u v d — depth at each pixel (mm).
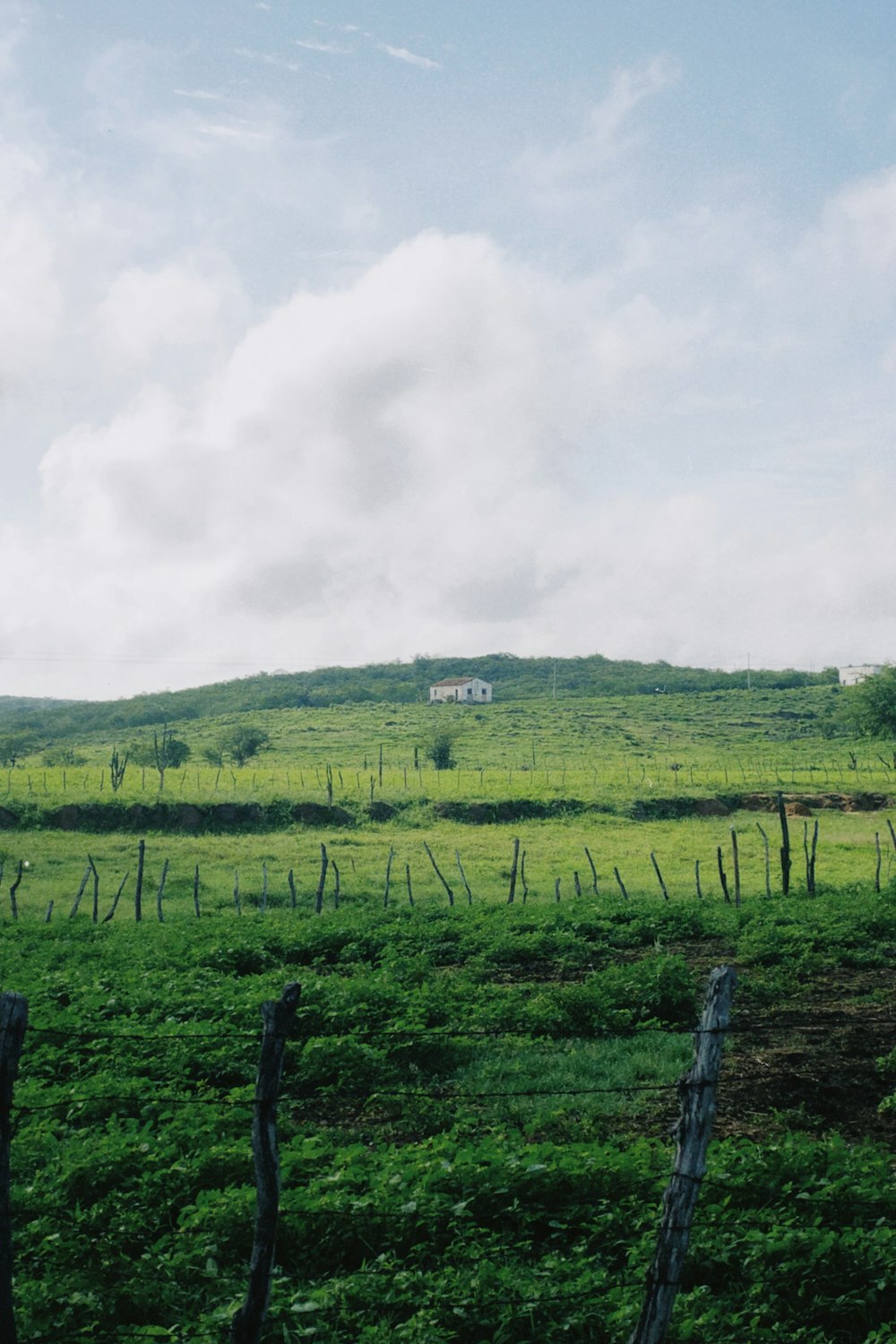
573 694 179750
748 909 27281
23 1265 8141
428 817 53938
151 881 36844
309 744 108125
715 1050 6074
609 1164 9383
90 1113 11586
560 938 23797
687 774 73500
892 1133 11859
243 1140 10398
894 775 72500
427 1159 9914
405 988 18703
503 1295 7527
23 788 59562
